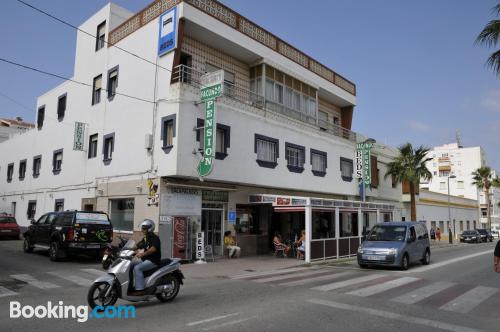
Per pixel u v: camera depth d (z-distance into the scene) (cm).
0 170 3362
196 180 1734
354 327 668
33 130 2884
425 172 3180
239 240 1927
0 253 1730
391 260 1491
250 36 2042
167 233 1617
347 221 2817
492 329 674
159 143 1680
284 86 2270
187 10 1714
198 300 882
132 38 1948
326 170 2517
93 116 2170
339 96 2780
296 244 1914
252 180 1941
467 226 5556
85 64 2309
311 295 948
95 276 1210
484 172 5925
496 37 1469
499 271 748
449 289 1053
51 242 1561
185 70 1830
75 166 2288
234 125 1864
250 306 819
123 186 1847
